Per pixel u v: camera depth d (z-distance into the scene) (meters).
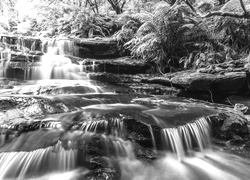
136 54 9.16
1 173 3.13
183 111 4.98
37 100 4.68
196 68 7.86
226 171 3.69
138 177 3.37
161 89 7.38
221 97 6.89
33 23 12.99
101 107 4.99
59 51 9.27
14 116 4.07
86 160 3.27
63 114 4.33
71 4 13.03
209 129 4.71
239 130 4.88
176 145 4.10
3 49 7.93
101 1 14.84
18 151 3.29
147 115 4.47
